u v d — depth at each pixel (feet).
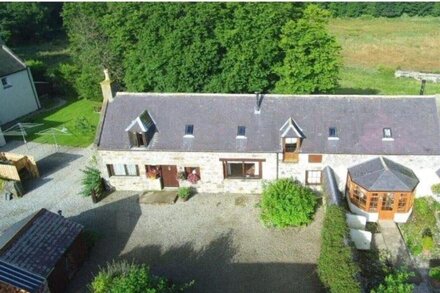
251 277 74.38
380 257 77.00
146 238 84.89
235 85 115.65
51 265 67.62
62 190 102.37
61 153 120.57
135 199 97.04
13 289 64.39
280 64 118.73
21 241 67.56
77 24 154.20
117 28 130.52
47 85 165.27
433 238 80.94
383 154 86.79
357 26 271.49
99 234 86.17
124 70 144.97
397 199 82.74
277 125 92.17
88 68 151.74
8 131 135.03
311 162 90.94
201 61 114.01
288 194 84.74
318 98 93.86
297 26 111.34
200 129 93.76
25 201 98.89
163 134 94.27
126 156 95.40
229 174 96.22
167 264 78.02
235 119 93.86
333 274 63.52
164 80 118.32
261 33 113.29
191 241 83.56
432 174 87.66
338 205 76.74
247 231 85.61
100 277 64.69
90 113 147.43
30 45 254.27
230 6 114.83
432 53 209.56
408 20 283.18
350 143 88.43
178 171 96.53
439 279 70.44
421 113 89.61
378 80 173.68
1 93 139.64
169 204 94.79
